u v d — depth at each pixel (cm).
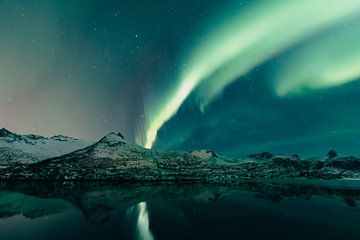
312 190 12062
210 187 13500
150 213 5025
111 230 3519
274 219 4475
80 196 8350
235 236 3284
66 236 3183
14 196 8200
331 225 3950
